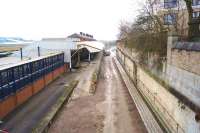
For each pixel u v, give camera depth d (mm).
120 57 55469
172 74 13555
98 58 58594
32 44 40406
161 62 15922
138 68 25172
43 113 17719
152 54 18828
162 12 24125
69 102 21375
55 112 17469
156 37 19453
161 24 20984
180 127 12109
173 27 21328
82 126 15898
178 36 14258
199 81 10062
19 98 19719
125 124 16047
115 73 37844
